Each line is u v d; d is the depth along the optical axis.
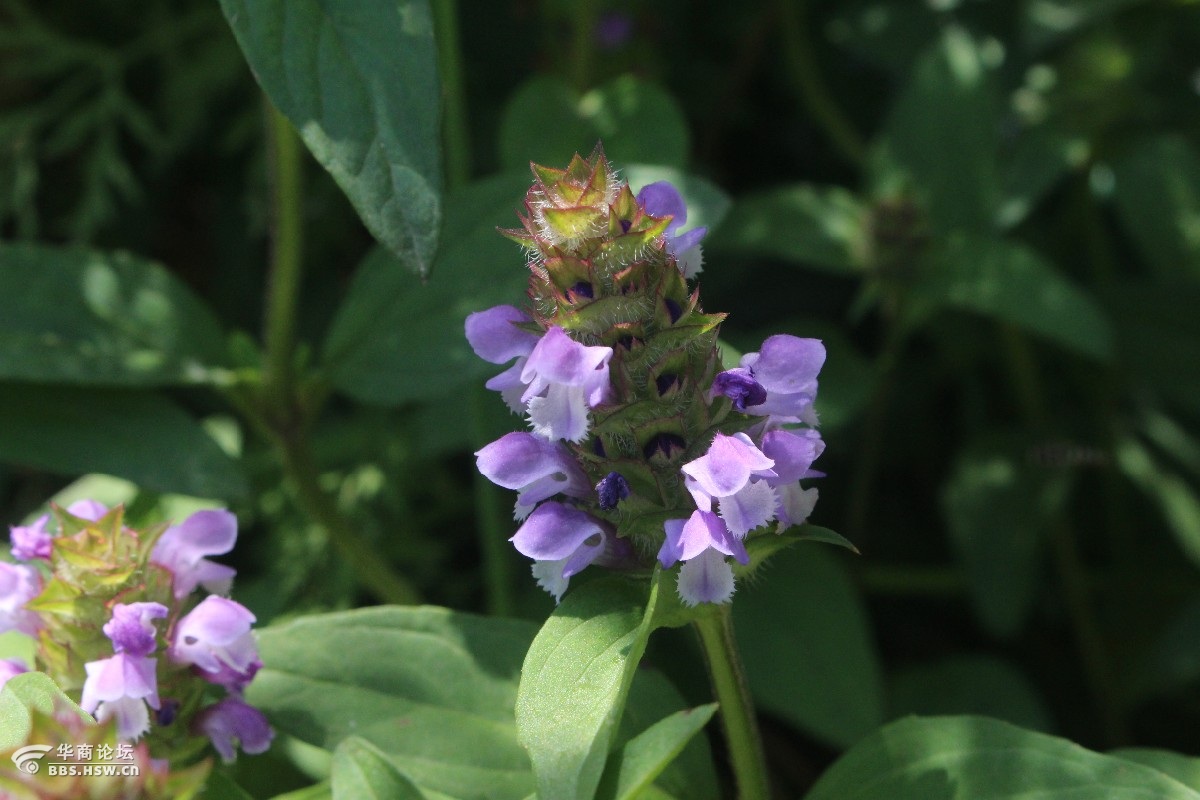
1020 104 0.65
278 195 0.48
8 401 0.48
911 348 0.67
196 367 0.49
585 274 0.39
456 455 0.65
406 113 0.41
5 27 0.66
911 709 0.52
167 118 0.69
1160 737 0.57
